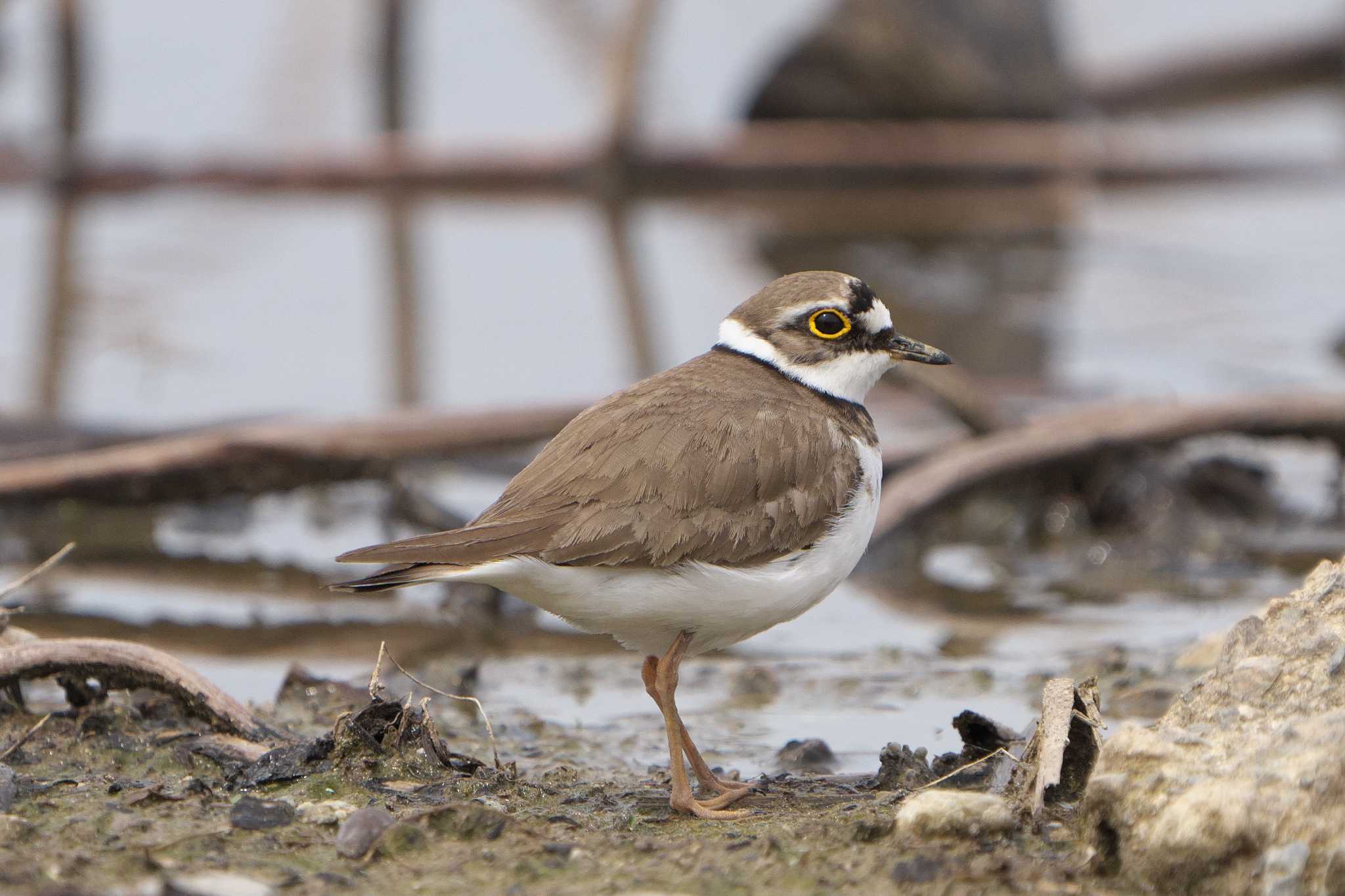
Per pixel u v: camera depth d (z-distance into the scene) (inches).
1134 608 479.2
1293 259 890.7
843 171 1069.8
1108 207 1029.8
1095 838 260.8
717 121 1141.7
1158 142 1137.4
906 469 556.4
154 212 1000.9
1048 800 295.4
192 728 340.5
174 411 642.2
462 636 463.8
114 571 512.7
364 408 652.7
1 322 756.6
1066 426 553.3
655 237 959.0
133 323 766.5
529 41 1230.3
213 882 259.4
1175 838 249.9
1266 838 245.8
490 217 1010.7
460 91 1171.3
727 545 314.2
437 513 541.3
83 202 1015.6
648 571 311.1
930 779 322.0
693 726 379.9
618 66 1037.2
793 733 374.0
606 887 261.0
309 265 886.4
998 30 1084.5
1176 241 940.0
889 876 261.0
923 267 885.8
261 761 317.4
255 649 443.2
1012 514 551.2
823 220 999.0
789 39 1127.6
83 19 1015.6
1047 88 1102.4
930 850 271.0
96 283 836.0
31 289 819.4
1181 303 802.2
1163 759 262.5
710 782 326.0
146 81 1152.8
